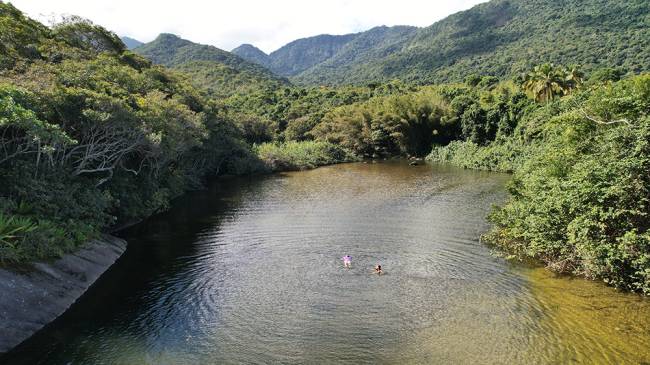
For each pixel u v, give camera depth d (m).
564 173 29.05
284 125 123.44
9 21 50.19
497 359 17.33
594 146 27.33
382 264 28.55
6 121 22.95
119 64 61.59
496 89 113.44
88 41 71.06
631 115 25.75
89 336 20.14
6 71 33.94
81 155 36.28
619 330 18.98
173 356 18.45
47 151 26.42
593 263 23.70
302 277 26.61
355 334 19.75
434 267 27.80
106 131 34.59
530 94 92.12
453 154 95.25
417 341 18.97
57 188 29.86
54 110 32.06
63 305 22.81
